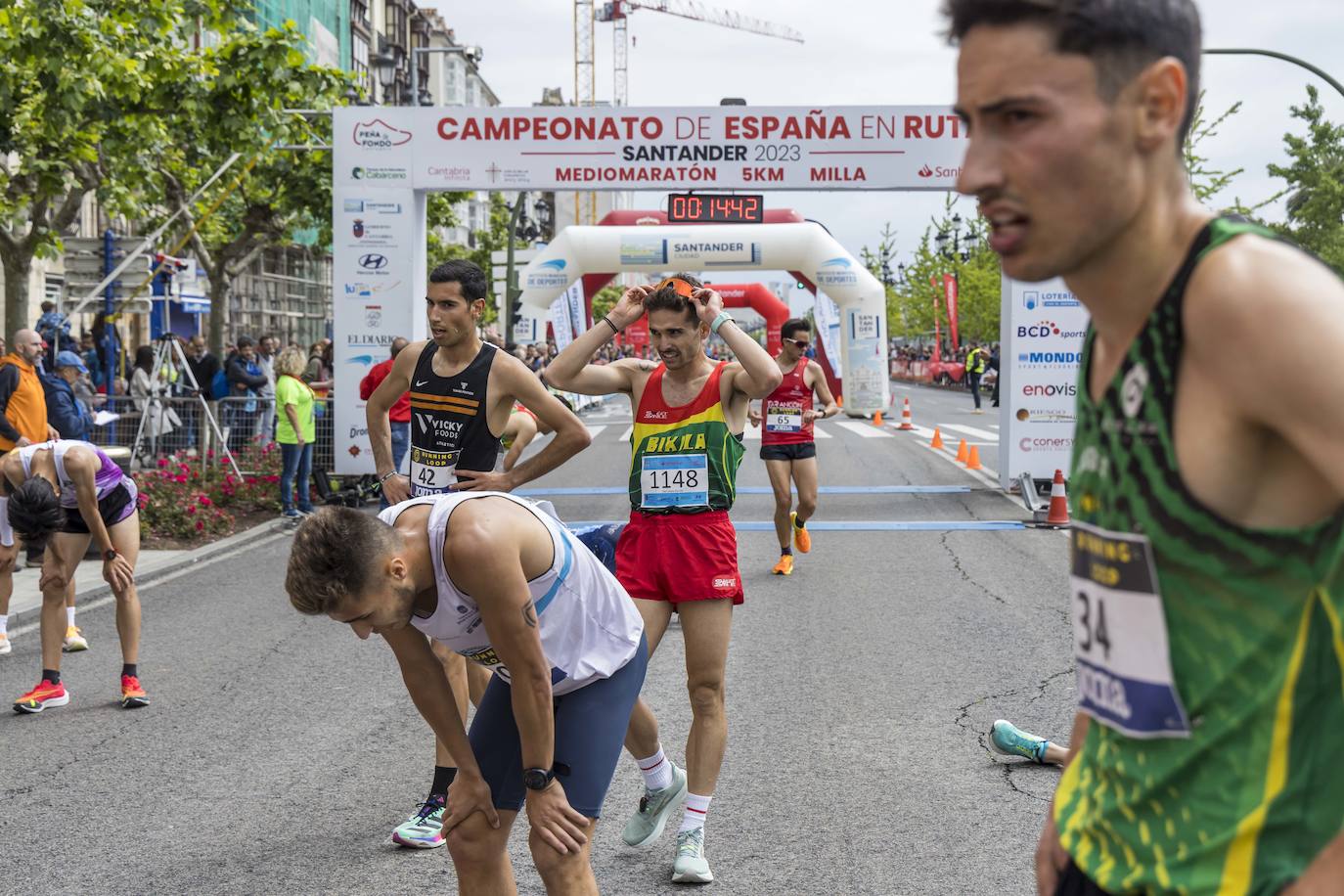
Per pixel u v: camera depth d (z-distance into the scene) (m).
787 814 4.75
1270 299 1.24
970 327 59.03
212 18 16.75
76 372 13.03
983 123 1.36
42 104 15.09
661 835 4.62
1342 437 1.20
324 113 17.55
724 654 4.32
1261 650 1.36
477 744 3.12
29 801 5.07
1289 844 1.36
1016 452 15.49
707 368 4.46
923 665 7.05
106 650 7.86
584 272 24.59
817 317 29.97
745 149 15.80
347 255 15.77
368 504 15.57
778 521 10.10
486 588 2.71
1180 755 1.43
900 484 16.69
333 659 7.58
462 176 15.77
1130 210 1.33
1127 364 1.41
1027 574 10.09
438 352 4.88
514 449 7.50
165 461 14.24
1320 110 41.12
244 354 16.31
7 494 6.51
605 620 3.13
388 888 4.17
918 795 4.93
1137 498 1.42
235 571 10.91
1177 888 1.43
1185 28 1.33
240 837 4.65
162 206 25.06
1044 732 5.76
